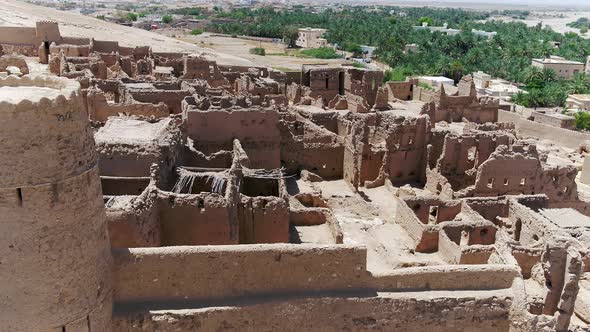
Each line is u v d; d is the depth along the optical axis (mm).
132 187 26312
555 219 34938
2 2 113000
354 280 21234
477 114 76750
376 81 79062
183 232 25297
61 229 15844
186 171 28641
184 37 174375
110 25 122625
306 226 32312
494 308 21938
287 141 45375
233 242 25781
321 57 146750
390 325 21391
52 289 16078
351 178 44500
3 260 15414
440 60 140750
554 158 60594
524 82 135250
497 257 29250
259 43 173500
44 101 14766
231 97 43844
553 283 24531
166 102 45562
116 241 21922
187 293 19875
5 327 16016
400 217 38312
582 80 129250
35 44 71312
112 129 30219
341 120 53500
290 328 20641
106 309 18203
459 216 37125
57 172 15391
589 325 27797
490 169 42969
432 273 21906
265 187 30703
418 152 49562
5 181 14797
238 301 20062
